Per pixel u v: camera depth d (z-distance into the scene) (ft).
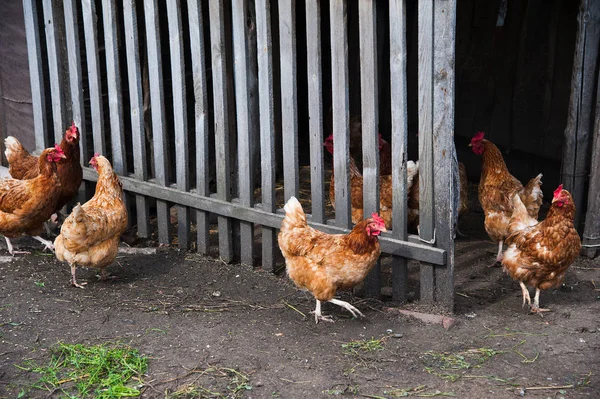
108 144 26.04
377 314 17.87
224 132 20.94
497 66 30.37
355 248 16.53
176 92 21.80
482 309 18.33
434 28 15.99
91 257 19.04
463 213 24.40
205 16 26.03
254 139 27.35
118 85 23.27
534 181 20.75
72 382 14.29
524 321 17.46
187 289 19.77
